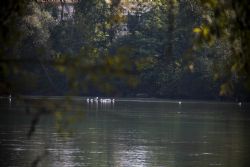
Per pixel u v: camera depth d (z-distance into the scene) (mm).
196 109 185875
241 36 17875
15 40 16344
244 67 18281
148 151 79375
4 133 97688
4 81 14750
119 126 118625
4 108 168750
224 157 73812
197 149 82188
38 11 157250
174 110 178750
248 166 66500
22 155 71312
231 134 104688
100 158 71500
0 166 63031
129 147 83250
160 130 111375
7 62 14438
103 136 97688
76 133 100875
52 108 15055
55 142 86250
